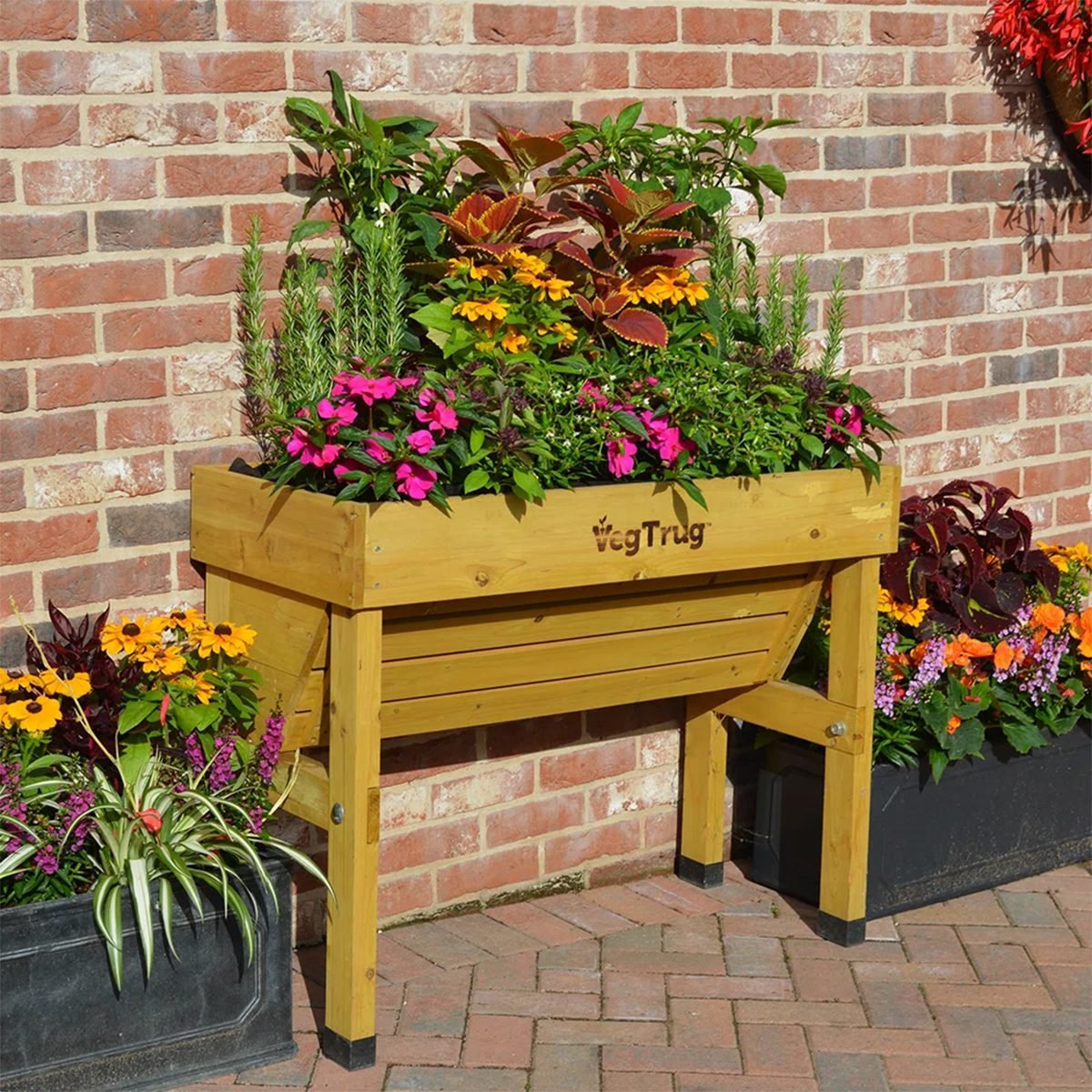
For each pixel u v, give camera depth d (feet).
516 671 16.99
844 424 17.61
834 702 18.01
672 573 16.98
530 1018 17.16
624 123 18.02
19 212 16.49
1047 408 20.80
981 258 20.20
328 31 17.33
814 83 19.17
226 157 17.07
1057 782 19.19
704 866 19.02
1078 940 18.26
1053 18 19.57
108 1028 16.01
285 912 16.47
